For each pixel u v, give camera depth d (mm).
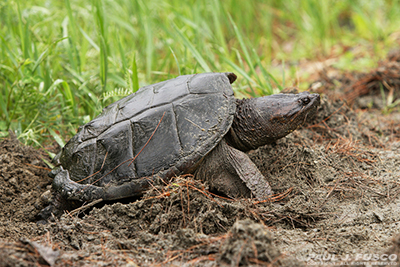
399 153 4785
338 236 3279
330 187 4023
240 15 9328
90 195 3752
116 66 6293
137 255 3059
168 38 7844
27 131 5297
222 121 3779
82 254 3053
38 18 7121
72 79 5922
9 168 4383
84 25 7906
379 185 4039
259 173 3883
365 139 5367
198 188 3582
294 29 10602
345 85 7395
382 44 8758
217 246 2990
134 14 8203
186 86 3975
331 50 9266
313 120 5391
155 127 3732
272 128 4047
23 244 2986
